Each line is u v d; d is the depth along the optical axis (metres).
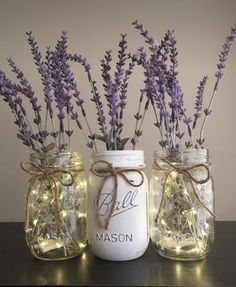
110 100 0.39
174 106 0.40
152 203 0.41
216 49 0.61
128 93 0.60
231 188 0.60
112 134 0.40
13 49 0.61
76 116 0.42
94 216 0.38
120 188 0.37
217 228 0.54
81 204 0.41
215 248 0.44
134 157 0.38
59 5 0.62
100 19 0.62
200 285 0.32
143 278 0.34
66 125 0.59
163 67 0.39
